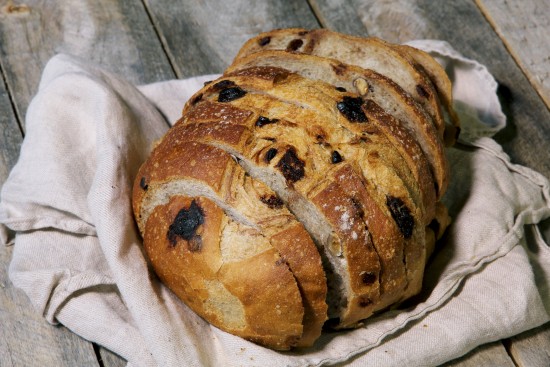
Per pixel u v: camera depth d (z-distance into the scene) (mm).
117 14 750
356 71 565
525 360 584
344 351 552
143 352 557
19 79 710
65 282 569
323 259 533
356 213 522
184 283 533
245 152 530
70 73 624
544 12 768
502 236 598
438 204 587
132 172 601
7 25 738
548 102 720
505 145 692
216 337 555
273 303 520
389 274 536
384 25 767
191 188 535
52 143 608
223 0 763
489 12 766
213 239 520
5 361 574
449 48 694
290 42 613
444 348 562
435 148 559
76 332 574
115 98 616
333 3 770
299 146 529
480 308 573
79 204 591
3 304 593
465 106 688
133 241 572
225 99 551
